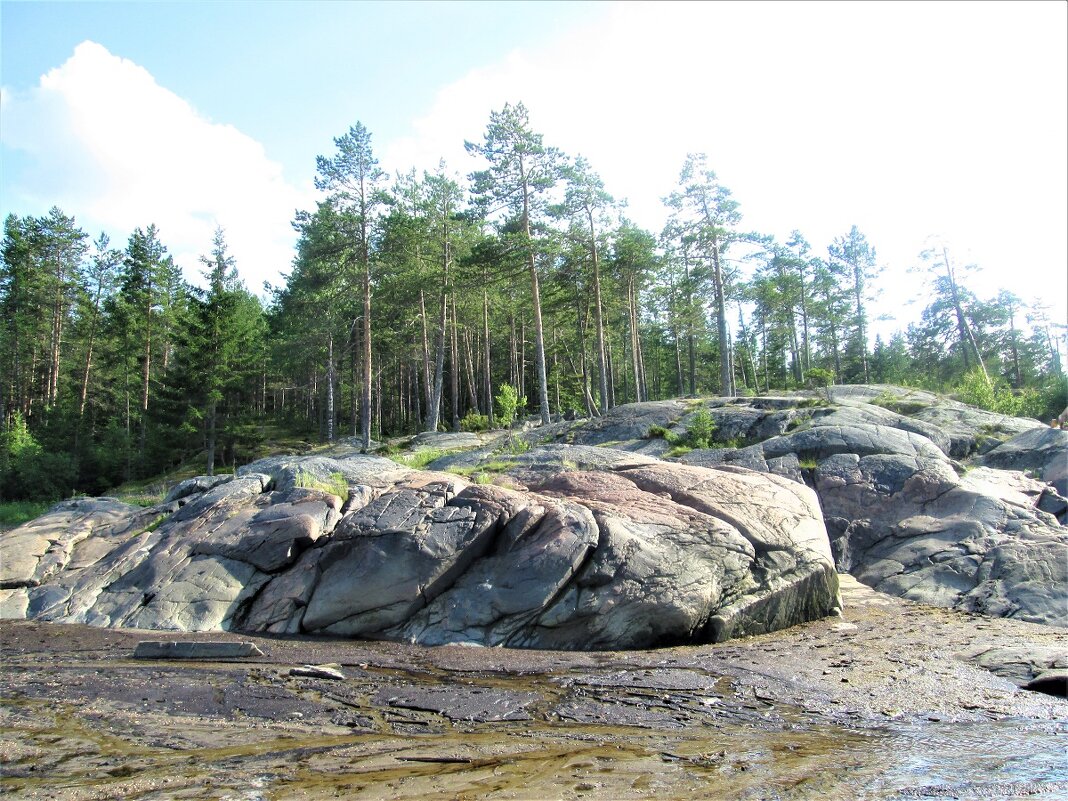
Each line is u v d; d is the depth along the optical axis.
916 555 13.03
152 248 41.09
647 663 8.20
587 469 13.81
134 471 36.00
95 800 4.39
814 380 28.48
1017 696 6.78
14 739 5.58
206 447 36.12
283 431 46.84
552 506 10.74
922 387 31.50
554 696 6.85
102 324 43.06
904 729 5.87
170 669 7.89
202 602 10.53
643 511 10.90
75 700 6.69
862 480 15.25
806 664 8.03
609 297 38.50
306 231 34.62
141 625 10.32
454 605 9.75
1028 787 4.54
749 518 11.22
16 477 33.00
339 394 52.53
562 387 50.38
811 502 12.50
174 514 13.08
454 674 7.71
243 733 5.75
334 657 8.52
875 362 53.38
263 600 10.48
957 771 4.85
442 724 6.00
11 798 4.43
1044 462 15.79
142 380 41.94
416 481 12.24
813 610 10.71
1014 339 46.06
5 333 41.31
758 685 7.19
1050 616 10.36
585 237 31.72
